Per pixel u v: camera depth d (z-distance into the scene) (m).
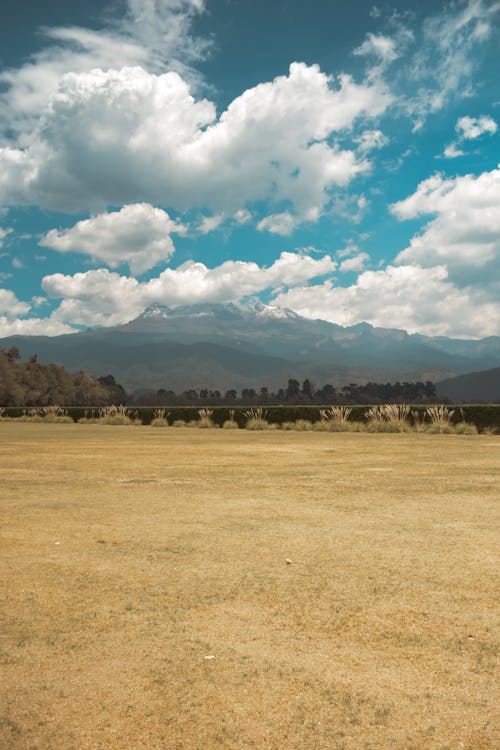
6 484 9.70
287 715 2.58
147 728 2.50
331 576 4.54
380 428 26.91
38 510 7.35
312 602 3.95
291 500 8.01
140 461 13.42
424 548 5.38
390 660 3.09
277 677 2.92
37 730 2.49
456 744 2.36
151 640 3.36
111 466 12.38
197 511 7.23
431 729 2.46
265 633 3.44
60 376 105.06
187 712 2.62
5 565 4.92
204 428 33.06
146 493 8.68
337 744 2.37
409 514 6.99
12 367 97.06
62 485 9.55
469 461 13.16
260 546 5.49
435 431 25.23
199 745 2.38
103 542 5.68
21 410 50.12
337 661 3.08
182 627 3.54
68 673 2.98
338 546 5.47
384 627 3.52
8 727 2.51
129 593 4.17
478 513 7.04
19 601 4.03
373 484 9.51
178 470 11.61
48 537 5.90
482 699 2.70
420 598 4.02
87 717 2.58
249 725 2.51
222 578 4.50
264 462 13.10
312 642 3.31
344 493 8.59
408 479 10.12
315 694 2.75
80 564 4.93
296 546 5.48
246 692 2.78
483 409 25.77
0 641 3.37
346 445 18.31
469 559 5.00
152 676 2.94
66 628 3.54
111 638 3.39
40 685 2.86
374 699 2.71
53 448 17.42
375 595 4.09
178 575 4.59
